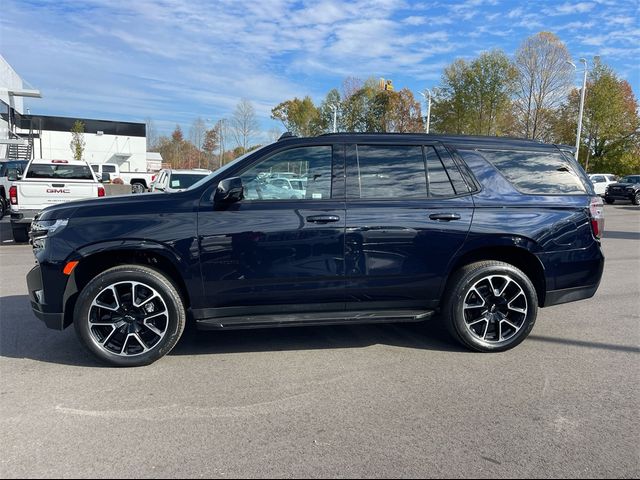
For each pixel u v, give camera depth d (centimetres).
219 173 414
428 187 431
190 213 397
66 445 286
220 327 403
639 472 264
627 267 892
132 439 294
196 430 305
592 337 487
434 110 4153
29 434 298
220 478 257
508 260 459
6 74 3450
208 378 384
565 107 4244
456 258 430
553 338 484
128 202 402
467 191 434
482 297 438
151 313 404
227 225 397
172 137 7531
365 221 412
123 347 401
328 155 425
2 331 496
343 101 5241
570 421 319
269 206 406
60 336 482
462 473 263
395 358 429
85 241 386
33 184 1107
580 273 452
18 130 4131
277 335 491
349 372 397
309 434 301
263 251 402
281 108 6081
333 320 418
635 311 586
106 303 398
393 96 4709
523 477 260
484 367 409
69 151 4969
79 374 390
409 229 418
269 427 309
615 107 4125
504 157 451
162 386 368
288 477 258
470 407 337
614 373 397
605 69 4162
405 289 429
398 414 327
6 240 1225
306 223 405
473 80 3884
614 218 1984
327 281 415
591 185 469
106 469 263
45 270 388
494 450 285
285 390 363
